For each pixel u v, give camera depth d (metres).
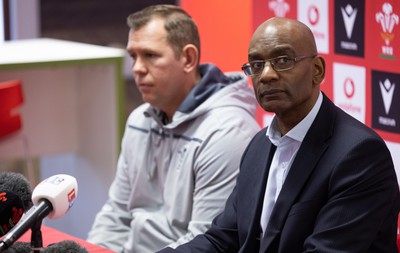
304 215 3.27
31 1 10.64
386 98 4.41
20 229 2.70
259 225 3.52
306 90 3.28
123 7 11.86
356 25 4.58
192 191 4.37
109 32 11.78
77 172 7.71
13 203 2.99
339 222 3.17
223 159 4.25
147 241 4.48
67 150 7.58
